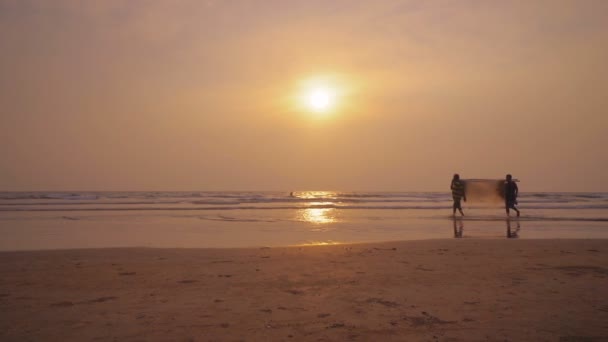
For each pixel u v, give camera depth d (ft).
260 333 14.42
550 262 27.04
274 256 29.78
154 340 13.78
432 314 16.43
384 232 50.44
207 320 15.74
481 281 21.90
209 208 98.32
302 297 18.90
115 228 55.47
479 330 14.66
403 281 21.93
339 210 91.09
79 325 15.19
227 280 22.27
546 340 13.75
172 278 22.77
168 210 90.79
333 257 29.17
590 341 13.67
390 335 14.23
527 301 18.15
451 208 96.68
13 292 19.90
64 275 23.57
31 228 55.31
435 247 33.73
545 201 149.28
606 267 25.45
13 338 13.94
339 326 15.11
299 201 144.25
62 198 174.60
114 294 19.49
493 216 72.13
